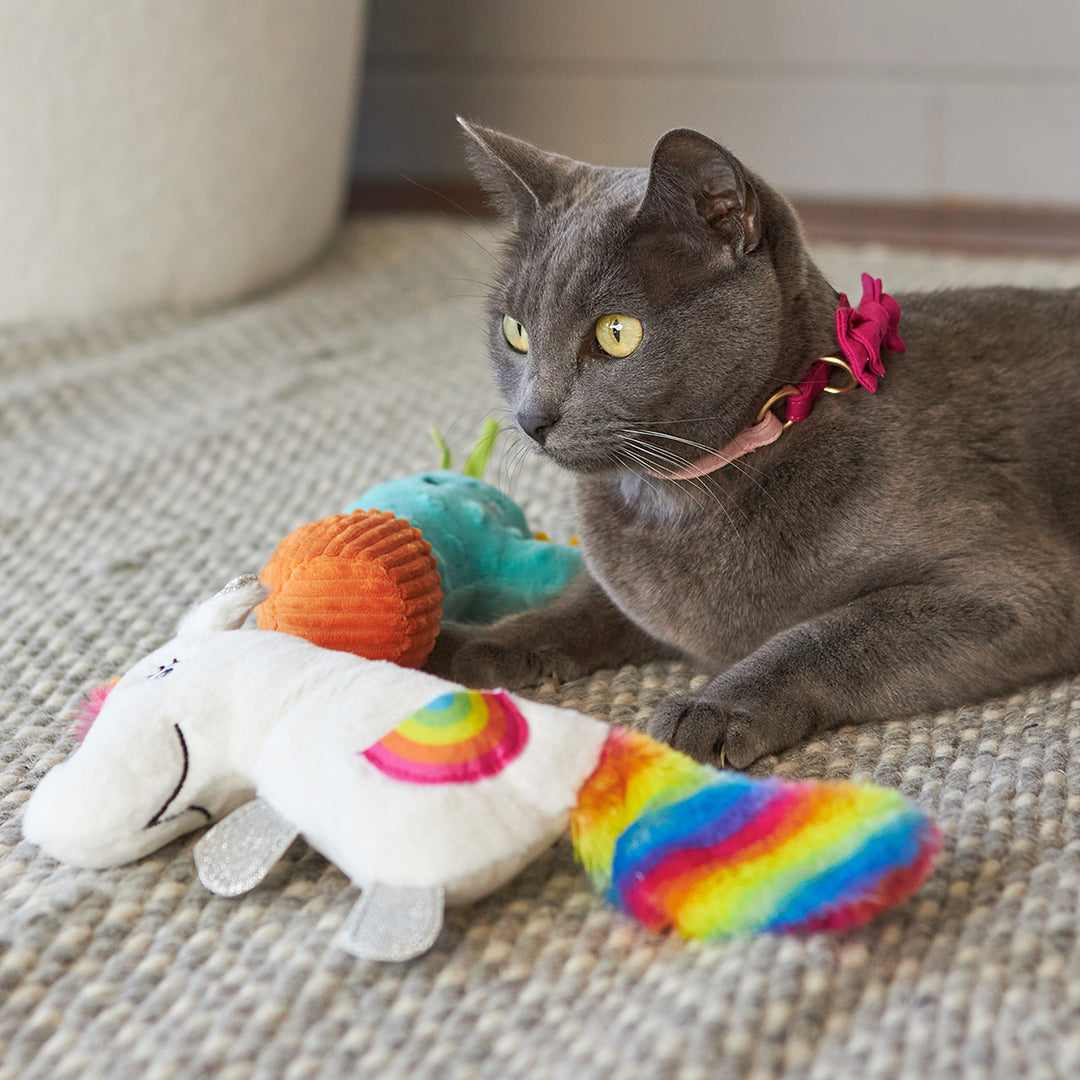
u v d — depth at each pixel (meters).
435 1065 0.73
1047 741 1.02
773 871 0.77
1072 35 2.78
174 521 1.61
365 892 0.79
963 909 0.83
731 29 2.94
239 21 2.08
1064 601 1.08
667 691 1.18
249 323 2.25
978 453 1.11
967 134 2.92
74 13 1.94
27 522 1.61
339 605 0.98
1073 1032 0.71
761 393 1.05
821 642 1.05
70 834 0.85
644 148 3.09
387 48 3.13
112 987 0.79
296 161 2.33
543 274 1.05
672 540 1.11
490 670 1.15
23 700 1.18
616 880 0.80
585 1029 0.74
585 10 2.99
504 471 1.71
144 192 2.14
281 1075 0.72
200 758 0.85
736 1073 0.70
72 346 2.16
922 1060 0.70
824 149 3.01
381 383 2.04
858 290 2.24
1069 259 2.47
